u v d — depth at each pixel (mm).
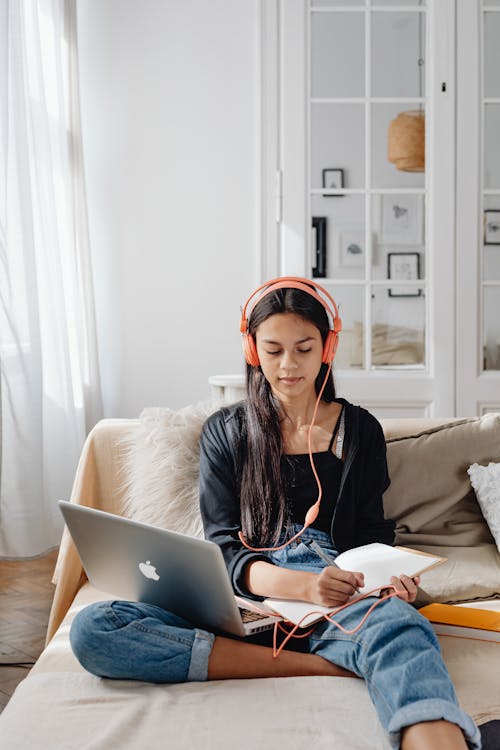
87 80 4199
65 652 1586
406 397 4062
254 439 1702
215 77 4188
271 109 4105
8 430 3096
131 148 4211
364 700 1354
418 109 4051
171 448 1976
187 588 1476
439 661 1283
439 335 4059
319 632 1497
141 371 4254
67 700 1368
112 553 1547
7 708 1384
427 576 1859
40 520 3223
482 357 4082
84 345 4020
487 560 1962
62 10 3861
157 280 4238
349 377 4066
